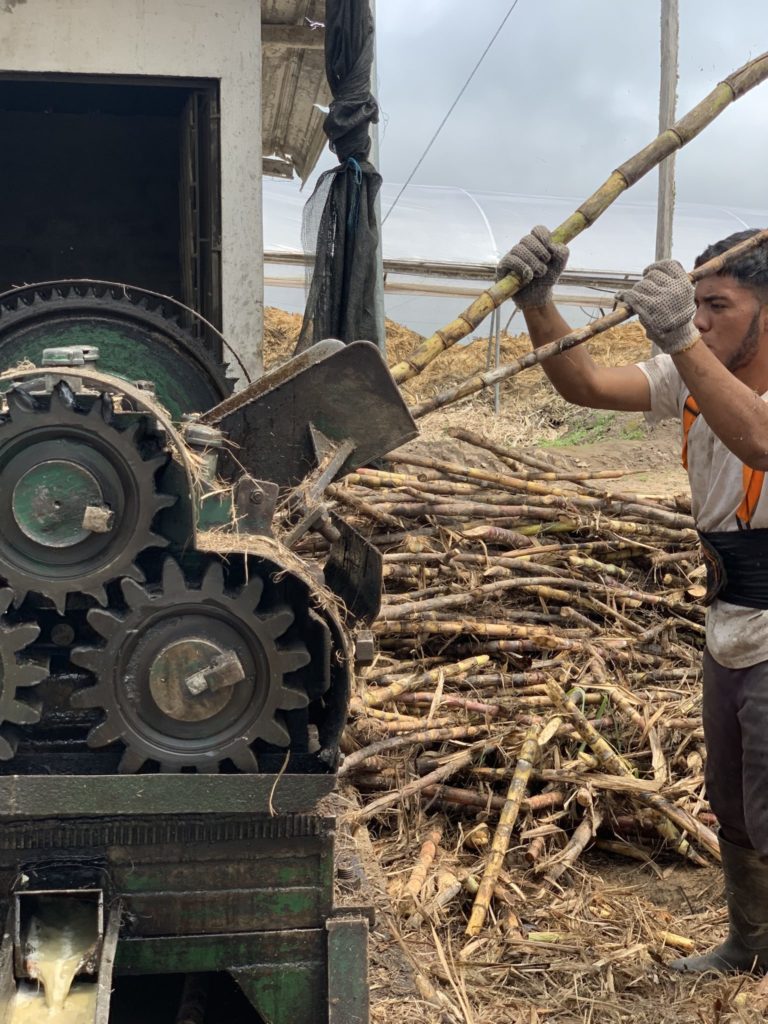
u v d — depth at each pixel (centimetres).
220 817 211
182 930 213
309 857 215
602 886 369
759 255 279
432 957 310
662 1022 291
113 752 212
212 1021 249
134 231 893
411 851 373
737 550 295
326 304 641
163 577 201
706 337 286
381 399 229
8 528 200
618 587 509
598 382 316
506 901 338
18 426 198
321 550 475
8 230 881
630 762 422
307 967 217
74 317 489
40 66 646
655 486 792
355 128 634
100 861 210
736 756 305
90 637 215
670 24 1148
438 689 420
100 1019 187
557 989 304
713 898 368
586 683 446
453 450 822
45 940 206
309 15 860
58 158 882
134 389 207
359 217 638
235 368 676
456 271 1594
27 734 213
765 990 296
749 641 291
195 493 205
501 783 413
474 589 473
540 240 290
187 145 762
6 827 207
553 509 523
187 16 655
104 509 198
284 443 230
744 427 255
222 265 671
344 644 210
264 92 1066
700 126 294
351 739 400
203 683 202
